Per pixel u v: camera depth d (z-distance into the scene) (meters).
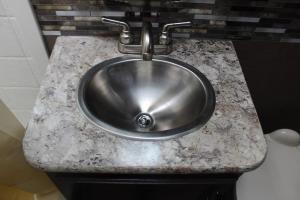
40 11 0.90
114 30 0.98
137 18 0.94
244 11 0.92
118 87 0.93
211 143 0.67
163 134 0.68
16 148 0.80
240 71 0.88
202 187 0.77
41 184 0.95
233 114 0.74
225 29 0.98
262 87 1.22
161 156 0.64
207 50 0.96
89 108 0.75
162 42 0.89
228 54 0.95
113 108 0.89
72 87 0.80
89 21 0.94
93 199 0.84
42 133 0.67
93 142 0.66
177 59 0.91
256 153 0.65
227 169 0.63
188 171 0.63
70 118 0.71
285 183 1.00
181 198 0.85
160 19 0.94
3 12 0.87
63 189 0.77
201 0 0.89
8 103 1.22
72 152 0.63
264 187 0.98
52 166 0.61
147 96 0.94
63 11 0.90
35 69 1.07
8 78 1.10
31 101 1.22
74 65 0.87
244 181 1.00
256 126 0.72
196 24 0.97
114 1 0.88
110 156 0.63
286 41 1.02
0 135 0.73
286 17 0.94
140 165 0.62
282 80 1.18
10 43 0.96
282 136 1.12
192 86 0.88
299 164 1.06
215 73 0.87
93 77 0.84
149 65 0.91
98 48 0.94
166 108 0.91
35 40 0.96
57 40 0.96
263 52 1.06
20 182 0.88
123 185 0.75
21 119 1.32
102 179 0.73
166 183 0.74
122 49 0.91
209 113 0.74
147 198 0.85
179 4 0.90
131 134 0.67
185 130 0.69
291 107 1.32
